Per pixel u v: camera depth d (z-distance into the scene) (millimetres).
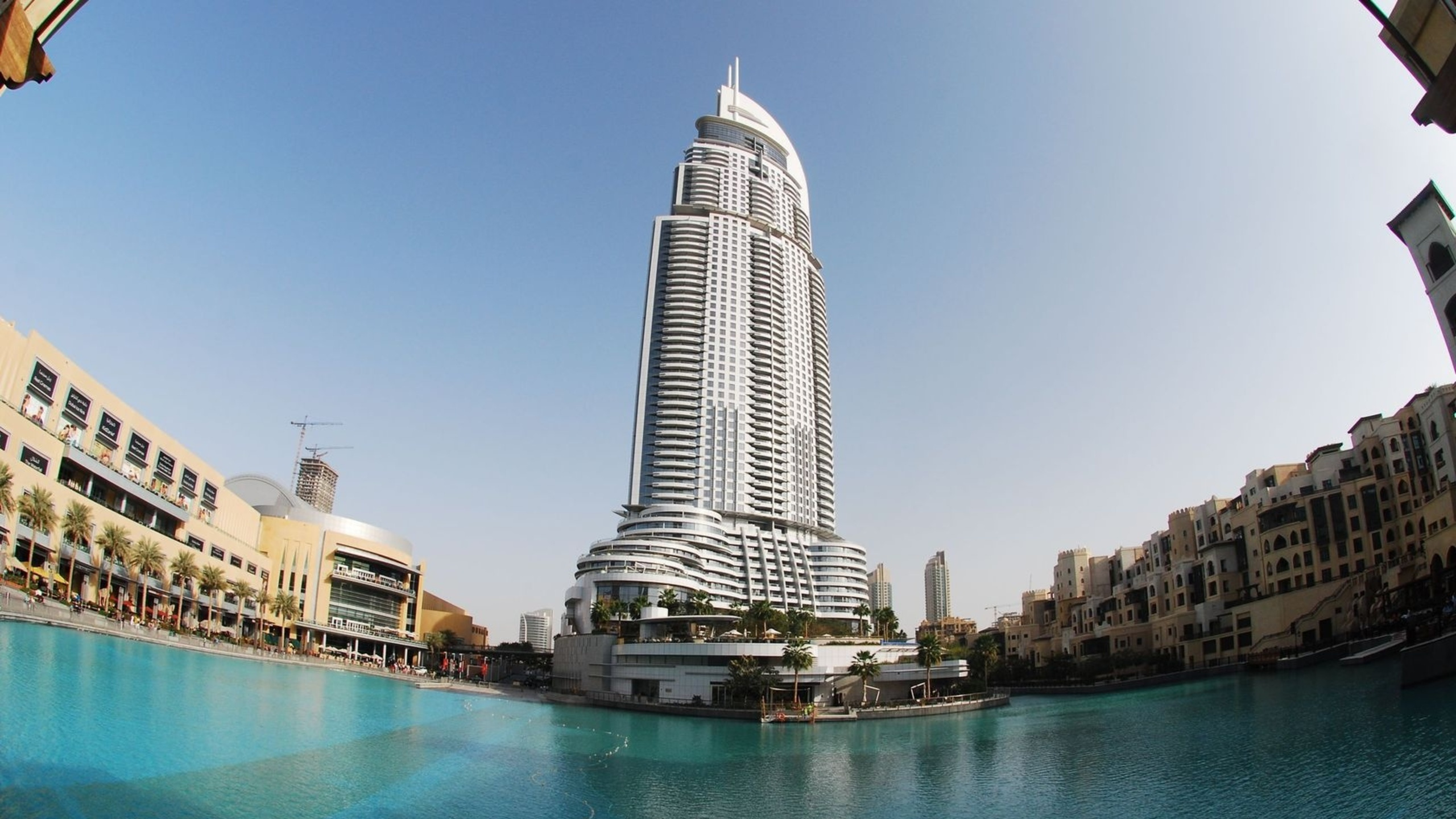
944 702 121500
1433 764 52625
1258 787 54656
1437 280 79500
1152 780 60594
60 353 104188
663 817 53625
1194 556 156875
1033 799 58188
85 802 42094
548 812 53000
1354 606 113938
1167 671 146625
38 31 10586
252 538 166000
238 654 118812
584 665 140375
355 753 64750
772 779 66000
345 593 183500
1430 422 103750
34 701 57875
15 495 90688
